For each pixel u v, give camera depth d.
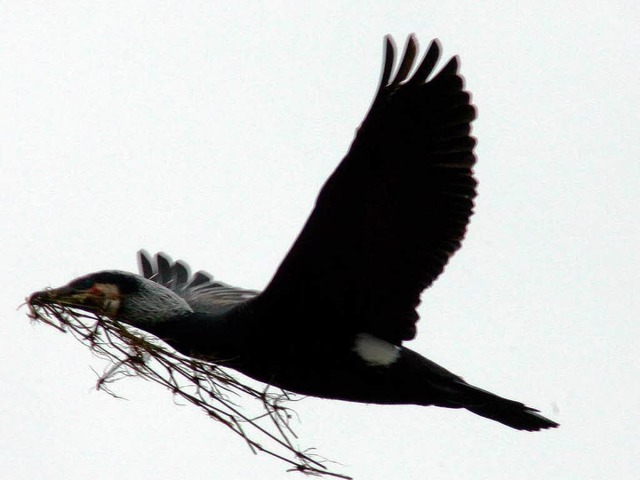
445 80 11.91
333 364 13.29
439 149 12.18
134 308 13.46
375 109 11.74
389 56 11.52
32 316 12.60
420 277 12.77
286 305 12.97
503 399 13.32
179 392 11.69
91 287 13.38
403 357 13.25
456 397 13.42
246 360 13.35
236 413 11.62
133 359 11.85
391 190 12.29
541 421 13.46
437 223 12.49
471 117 12.03
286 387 13.55
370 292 12.95
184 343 13.42
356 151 11.93
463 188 12.29
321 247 12.51
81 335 12.24
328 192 12.09
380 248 12.62
